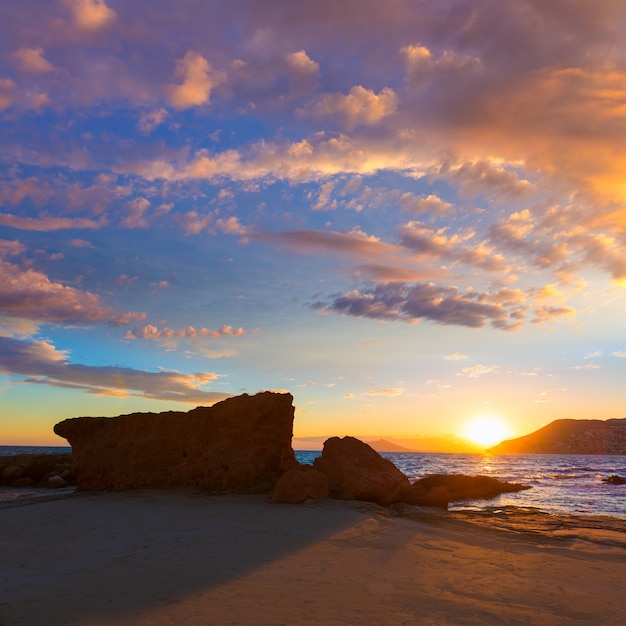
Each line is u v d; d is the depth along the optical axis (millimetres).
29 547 9305
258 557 8414
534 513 18328
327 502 16453
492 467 86938
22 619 5043
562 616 5734
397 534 11375
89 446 22406
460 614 5574
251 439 20406
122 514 14219
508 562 8930
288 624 5012
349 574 7332
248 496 18672
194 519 13180
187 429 21250
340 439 21000
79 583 6543
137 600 5770
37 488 31703
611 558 9992
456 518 15227
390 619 5277
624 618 5754
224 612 5363
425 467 83250
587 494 32719
